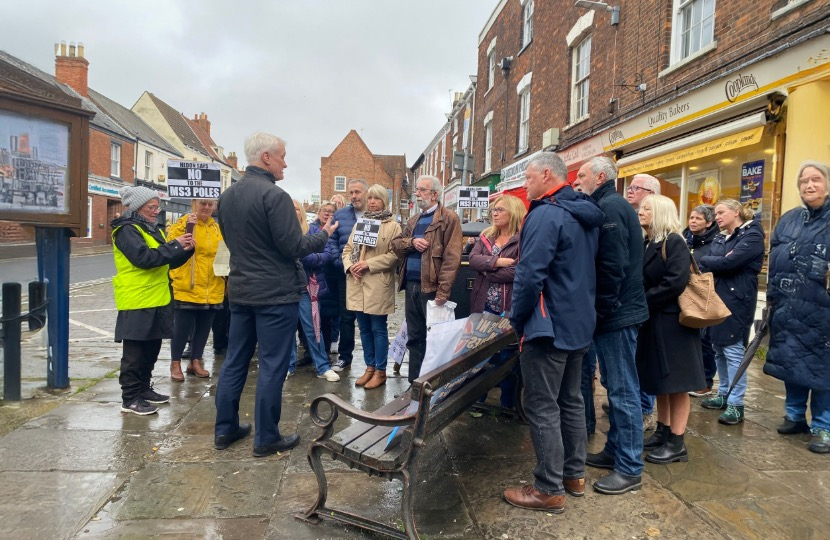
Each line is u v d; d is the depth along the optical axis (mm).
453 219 4250
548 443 2645
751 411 4320
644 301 2967
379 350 4844
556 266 2572
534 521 2592
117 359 5645
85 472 2990
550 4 12523
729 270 4086
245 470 3082
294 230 3236
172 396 4422
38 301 4285
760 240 4000
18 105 3902
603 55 9992
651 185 3754
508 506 2734
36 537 2348
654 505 2768
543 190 2703
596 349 3064
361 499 2777
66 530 2406
